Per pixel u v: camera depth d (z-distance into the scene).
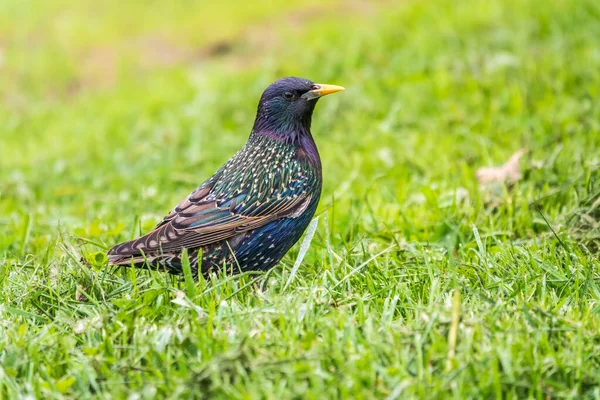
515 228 10.32
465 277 8.48
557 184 11.34
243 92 18.98
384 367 6.67
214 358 6.69
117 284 8.67
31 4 28.69
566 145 12.34
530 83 15.69
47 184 15.23
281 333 7.20
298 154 9.55
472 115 15.21
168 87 20.83
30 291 8.37
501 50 17.75
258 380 6.44
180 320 7.57
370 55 19.09
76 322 7.78
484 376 6.42
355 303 7.85
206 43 24.25
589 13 18.70
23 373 7.03
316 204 9.70
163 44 24.78
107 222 11.80
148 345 7.13
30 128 19.95
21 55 24.67
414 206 11.55
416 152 13.95
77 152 17.25
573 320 7.32
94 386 6.69
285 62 20.22
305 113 9.65
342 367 6.58
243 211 9.14
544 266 8.53
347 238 10.57
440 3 21.44
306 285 8.33
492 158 13.05
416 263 8.97
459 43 18.41
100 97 21.69
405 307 7.82
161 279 8.64
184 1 27.70
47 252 9.59
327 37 21.00
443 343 6.81
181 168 15.23
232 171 9.38
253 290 8.59
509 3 20.02
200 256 8.66
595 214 9.99
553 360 6.66
